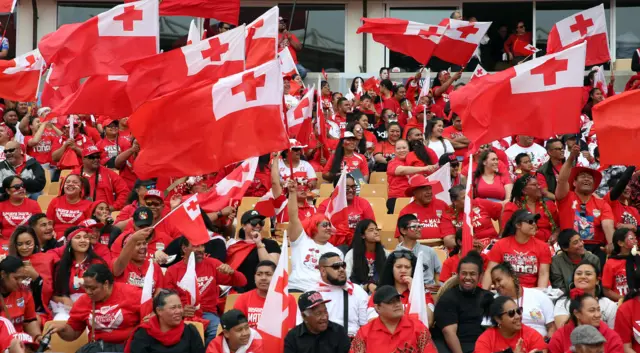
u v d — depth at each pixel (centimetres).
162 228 1440
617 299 1271
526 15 2694
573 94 1268
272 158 1650
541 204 1443
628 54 2664
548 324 1188
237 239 1430
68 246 1255
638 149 1245
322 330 1083
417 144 1775
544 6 2692
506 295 1170
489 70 2684
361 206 1541
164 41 2712
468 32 1906
